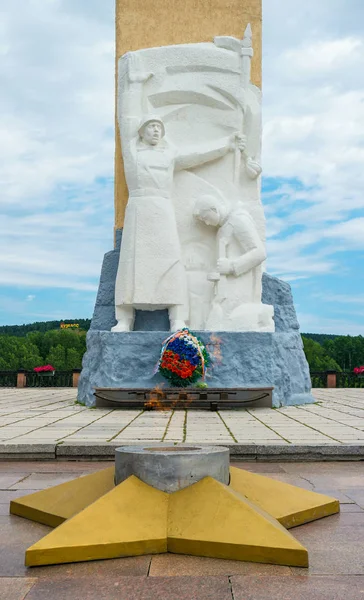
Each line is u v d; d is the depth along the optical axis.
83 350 60.31
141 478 2.96
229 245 12.39
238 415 9.22
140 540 2.61
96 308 12.91
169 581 2.34
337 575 2.43
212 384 10.90
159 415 9.15
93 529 2.63
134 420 8.33
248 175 12.92
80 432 6.78
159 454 2.95
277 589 2.28
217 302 12.09
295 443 5.59
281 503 3.20
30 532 3.04
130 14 13.62
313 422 8.09
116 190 13.40
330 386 21.14
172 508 2.80
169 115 12.96
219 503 2.76
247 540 2.57
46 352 59.69
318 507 3.28
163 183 12.21
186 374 10.36
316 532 3.04
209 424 7.80
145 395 10.27
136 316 12.39
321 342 58.25
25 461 5.38
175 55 12.91
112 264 13.10
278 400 11.03
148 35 13.55
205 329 12.00
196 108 13.05
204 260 12.66
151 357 11.02
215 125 13.05
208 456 2.99
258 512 2.74
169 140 12.88
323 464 5.25
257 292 12.35
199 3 13.67
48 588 2.29
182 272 12.12
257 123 13.02
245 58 13.04
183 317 11.96
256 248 12.24
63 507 3.14
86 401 11.11
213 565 2.50
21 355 55.56
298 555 2.50
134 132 12.54
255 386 10.95
